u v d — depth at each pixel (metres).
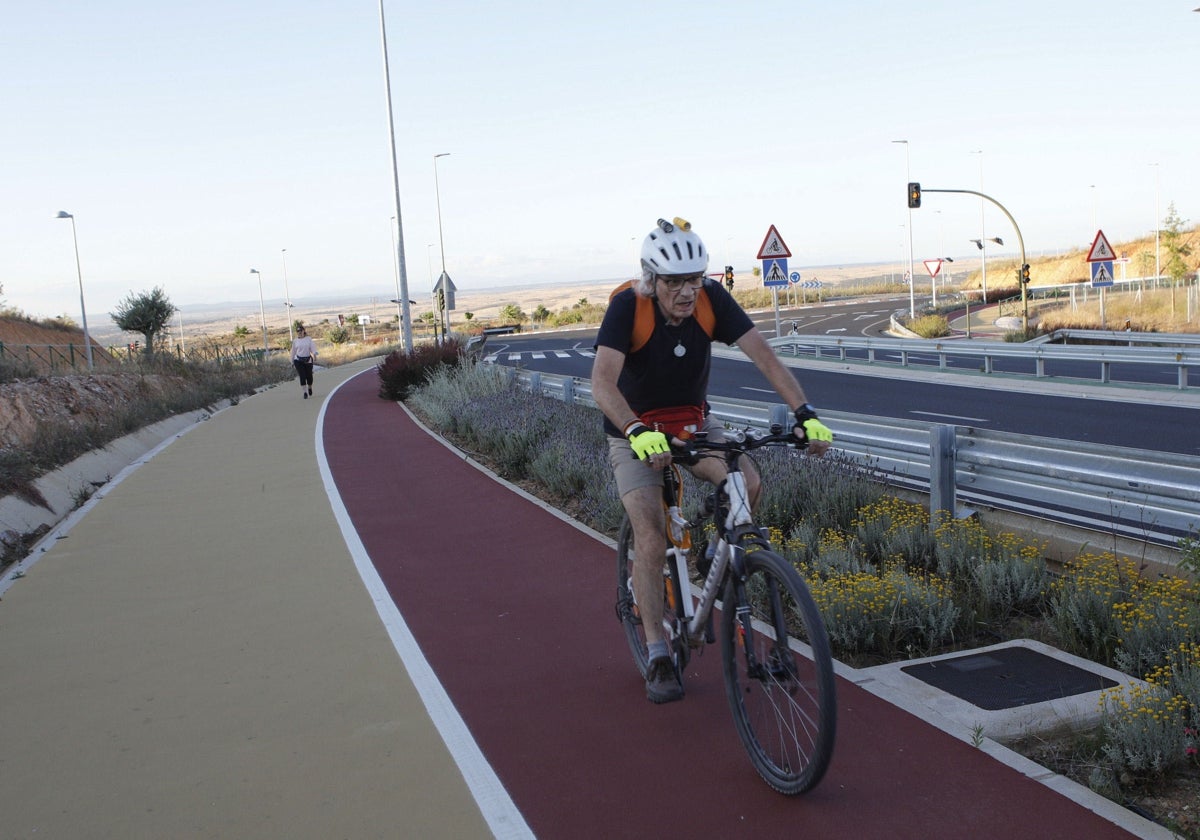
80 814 3.70
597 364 3.83
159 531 8.87
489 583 6.70
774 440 3.73
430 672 5.03
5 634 6.03
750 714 3.73
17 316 43.31
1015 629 5.28
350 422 17.97
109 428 14.31
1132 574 5.32
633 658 5.07
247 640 5.71
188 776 3.98
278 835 3.46
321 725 4.43
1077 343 31.81
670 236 3.65
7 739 4.45
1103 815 3.25
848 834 3.24
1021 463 6.30
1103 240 30.06
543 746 4.06
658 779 3.71
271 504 9.97
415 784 3.79
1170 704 3.78
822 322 61.91
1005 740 3.88
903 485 7.77
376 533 8.45
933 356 31.92
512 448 11.28
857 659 4.91
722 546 3.78
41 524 9.27
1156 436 12.79
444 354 23.08
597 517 8.25
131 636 5.89
